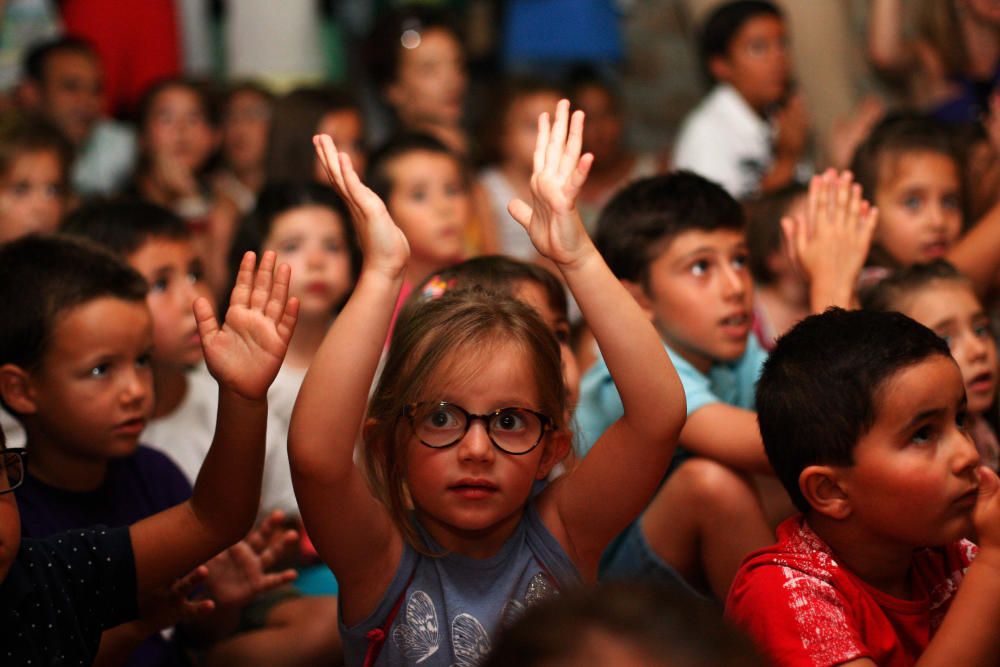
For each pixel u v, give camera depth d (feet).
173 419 12.42
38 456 9.86
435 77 21.81
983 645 7.55
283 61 25.20
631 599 4.61
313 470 7.52
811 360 8.20
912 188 13.66
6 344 9.57
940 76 20.03
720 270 11.14
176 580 8.64
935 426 7.93
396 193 15.39
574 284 7.72
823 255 10.61
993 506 7.72
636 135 26.53
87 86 22.02
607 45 24.98
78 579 7.93
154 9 24.63
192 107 21.50
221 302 14.20
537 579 8.29
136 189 21.66
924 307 10.68
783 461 8.45
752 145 21.15
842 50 24.30
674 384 7.81
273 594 11.34
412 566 8.21
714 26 21.71
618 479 8.09
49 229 16.33
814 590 7.93
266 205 14.07
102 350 9.60
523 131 20.99
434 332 8.07
